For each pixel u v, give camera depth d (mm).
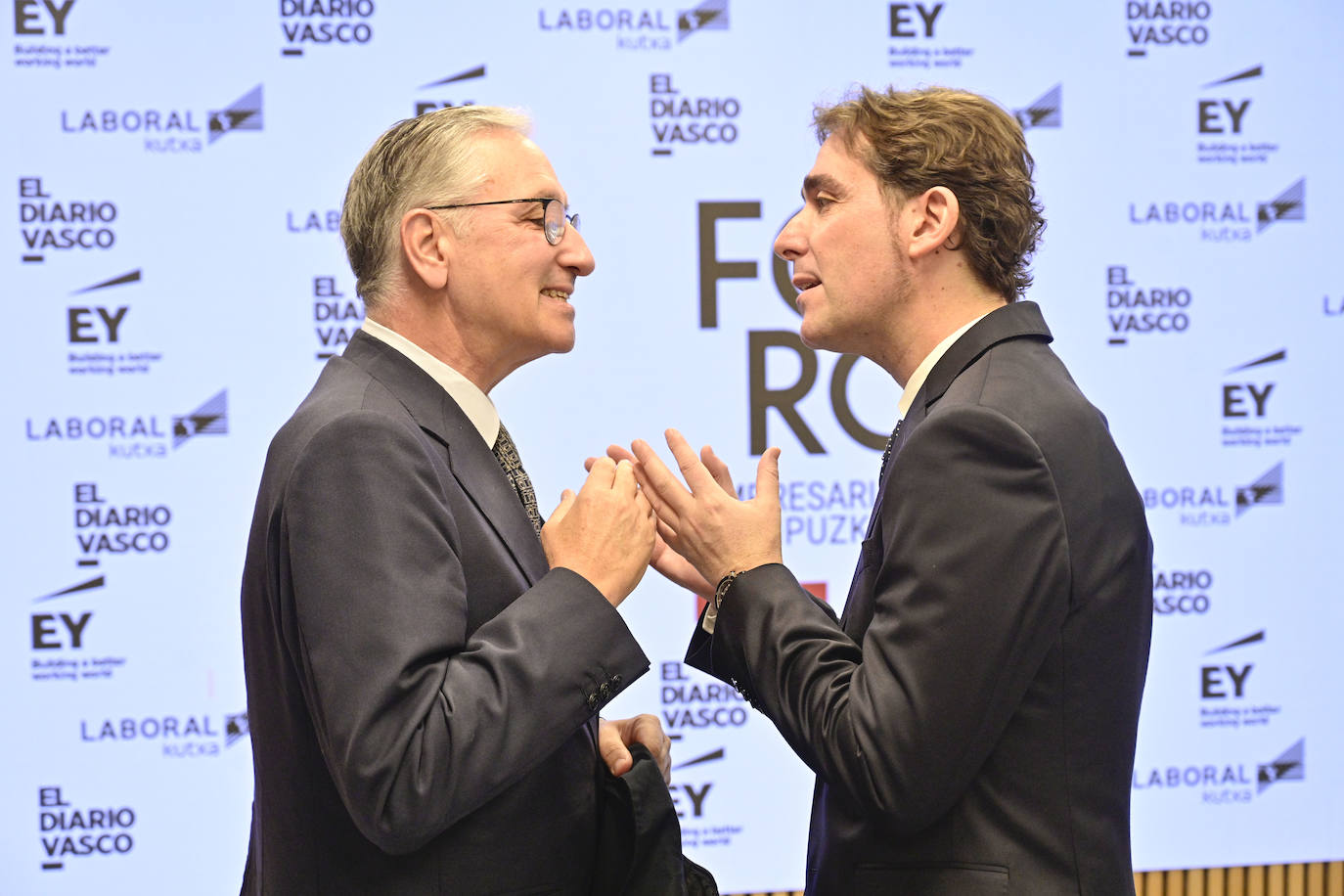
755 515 1542
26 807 3098
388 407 1402
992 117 1571
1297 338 3496
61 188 3111
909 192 1544
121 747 3135
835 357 3363
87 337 3123
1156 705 3455
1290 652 3488
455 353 1543
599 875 1481
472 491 1436
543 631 1317
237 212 3178
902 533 1365
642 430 3299
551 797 1421
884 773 1317
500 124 1569
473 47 3250
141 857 3139
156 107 3145
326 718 1229
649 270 3303
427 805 1205
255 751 1442
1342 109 3508
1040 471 1331
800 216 1647
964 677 1304
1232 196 3479
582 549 1404
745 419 3334
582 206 3279
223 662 3168
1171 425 3461
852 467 3381
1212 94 3469
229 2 3168
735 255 3332
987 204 1533
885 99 1604
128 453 3139
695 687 3322
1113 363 3449
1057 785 1375
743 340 3336
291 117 3195
